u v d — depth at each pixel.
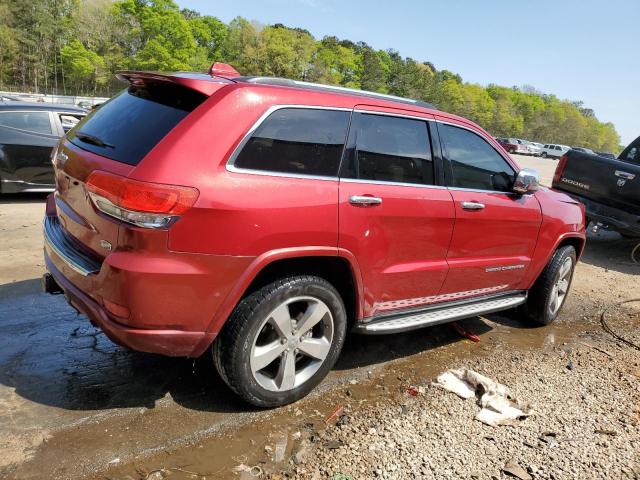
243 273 2.62
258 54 95.00
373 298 3.30
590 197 7.95
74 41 80.94
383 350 4.01
